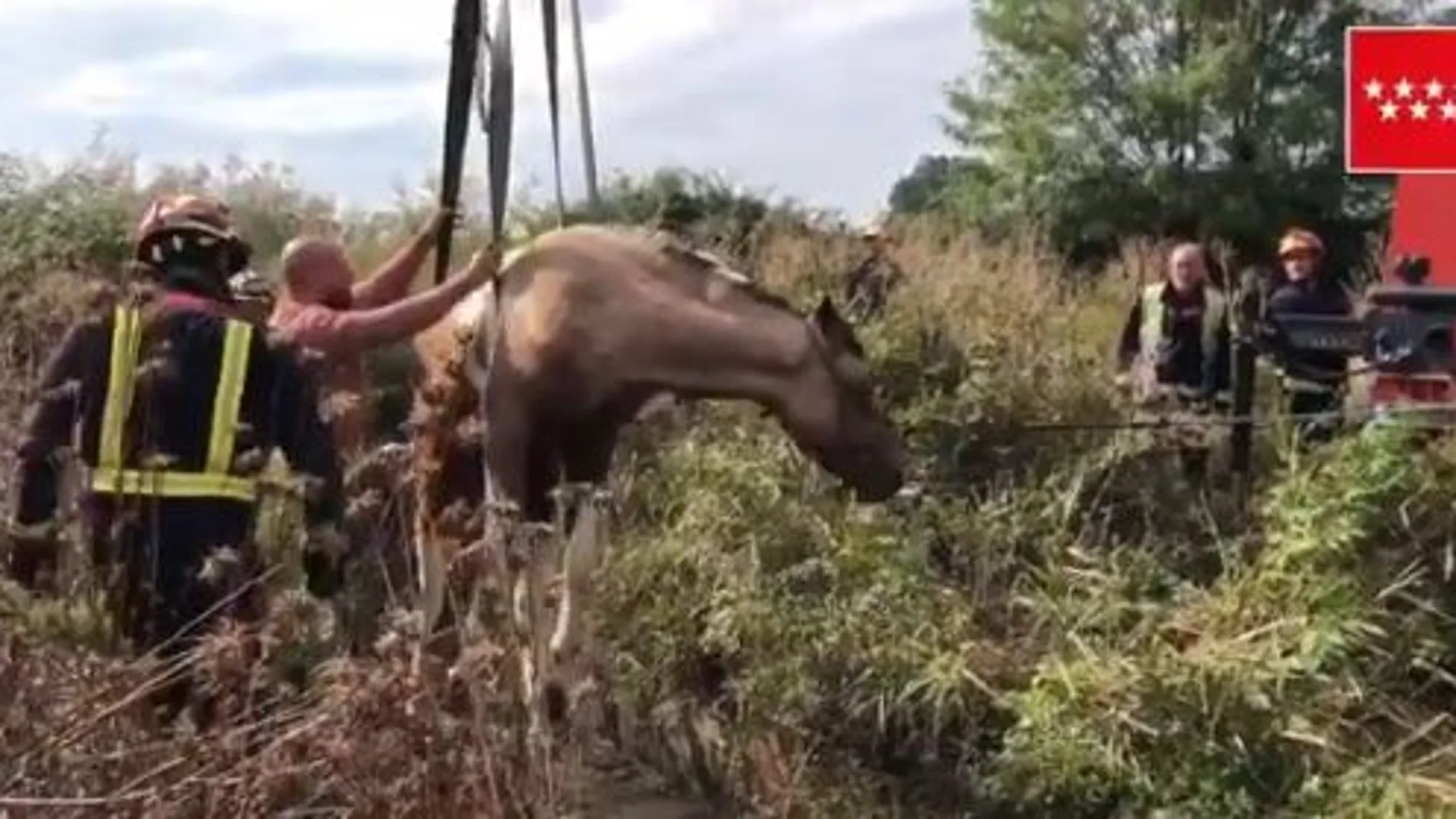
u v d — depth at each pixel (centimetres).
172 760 373
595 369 662
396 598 481
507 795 393
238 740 377
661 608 754
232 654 392
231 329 505
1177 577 765
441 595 509
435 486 681
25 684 379
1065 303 1152
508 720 404
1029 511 805
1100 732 648
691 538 776
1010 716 680
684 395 668
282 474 500
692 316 661
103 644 413
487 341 679
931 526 797
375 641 421
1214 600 720
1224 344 909
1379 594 679
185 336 501
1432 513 693
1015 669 698
